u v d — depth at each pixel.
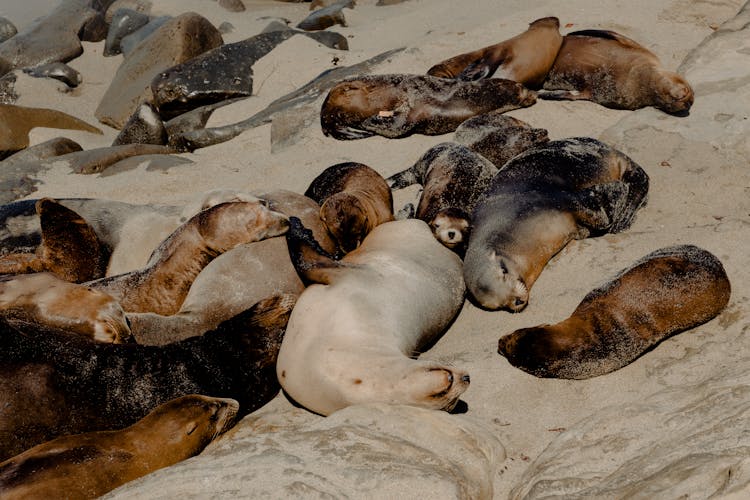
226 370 8.84
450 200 10.11
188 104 13.93
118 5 18.30
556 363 8.66
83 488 8.03
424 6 15.72
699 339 8.80
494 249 9.34
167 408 8.45
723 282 8.85
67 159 12.36
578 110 11.52
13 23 19.19
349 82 11.69
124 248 10.07
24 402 8.38
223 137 12.63
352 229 9.67
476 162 10.36
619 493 7.55
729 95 11.12
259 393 8.88
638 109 11.32
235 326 8.99
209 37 15.31
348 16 15.86
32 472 7.99
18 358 8.49
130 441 8.26
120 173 12.02
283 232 9.46
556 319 9.16
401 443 8.02
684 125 10.89
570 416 8.48
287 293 9.34
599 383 8.66
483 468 8.06
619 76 11.38
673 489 7.43
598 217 9.68
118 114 14.53
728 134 10.69
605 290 8.90
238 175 11.62
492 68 11.75
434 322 9.16
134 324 9.14
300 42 14.29
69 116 14.13
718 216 9.88
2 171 12.23
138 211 10.26
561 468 7.96
